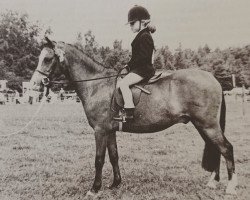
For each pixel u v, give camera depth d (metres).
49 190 5.42
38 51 27.77
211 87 5.07
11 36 27.09
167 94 5.17
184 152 7.68
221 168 6.82
